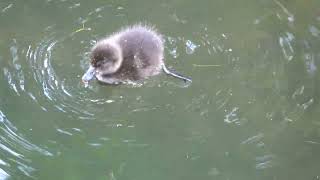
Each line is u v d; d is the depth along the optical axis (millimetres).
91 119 9523
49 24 11047
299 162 9133
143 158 9086
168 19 11273
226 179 8875
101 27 11078
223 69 10367
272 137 9406
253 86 10102
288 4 11672
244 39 10938
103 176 8852
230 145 9273
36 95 9805
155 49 10422
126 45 10453
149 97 9953
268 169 9016
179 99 9906
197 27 11133
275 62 10531
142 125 9500
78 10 11336
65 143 9203
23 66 10273
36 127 9375
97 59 10078
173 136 9352
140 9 11438
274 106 9805
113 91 10031
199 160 9094
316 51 10789
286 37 11016
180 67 10422
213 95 9945
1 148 9094
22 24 11055
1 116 9508
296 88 10109
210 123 9547
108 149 9164
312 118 9672
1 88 9914
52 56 10469
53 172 8867
